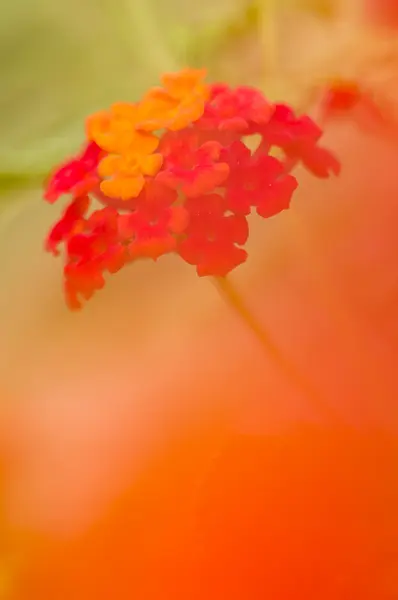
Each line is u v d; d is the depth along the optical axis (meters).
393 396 0.26
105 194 0.23
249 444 0.25
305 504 0.25
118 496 0.26
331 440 0.25
